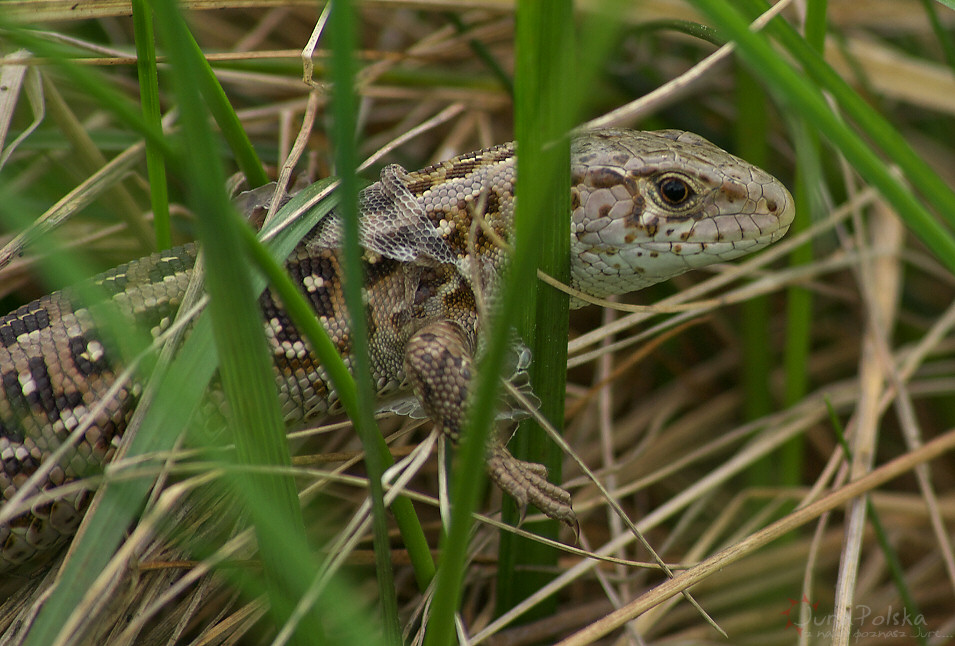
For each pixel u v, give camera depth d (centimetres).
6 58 99
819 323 104
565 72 90
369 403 97
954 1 99
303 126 100
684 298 101
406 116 103
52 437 99
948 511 102
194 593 99
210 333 98
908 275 104
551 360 99
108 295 99
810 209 101
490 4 101
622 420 103
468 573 100
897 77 102
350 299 97
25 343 99
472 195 99
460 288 99
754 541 99
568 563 101
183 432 98
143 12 98
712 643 100
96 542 98
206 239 97
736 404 103
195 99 96
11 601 99
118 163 100
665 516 100
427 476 101
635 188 99
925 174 98
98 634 98
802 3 101
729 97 104
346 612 97
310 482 100
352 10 96
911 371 102
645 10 102
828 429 103
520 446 99
